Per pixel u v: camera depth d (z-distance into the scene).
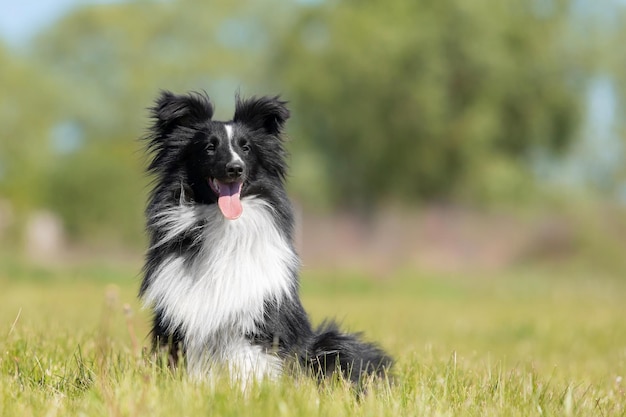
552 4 40.59
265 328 6.09
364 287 24.47
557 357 10.03
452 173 40.69
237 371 5.80
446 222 39.94
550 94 39.84
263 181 6.48
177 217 6.28
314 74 39.62
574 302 20.84
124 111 48.25
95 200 42.78
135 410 4.73
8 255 32.31
